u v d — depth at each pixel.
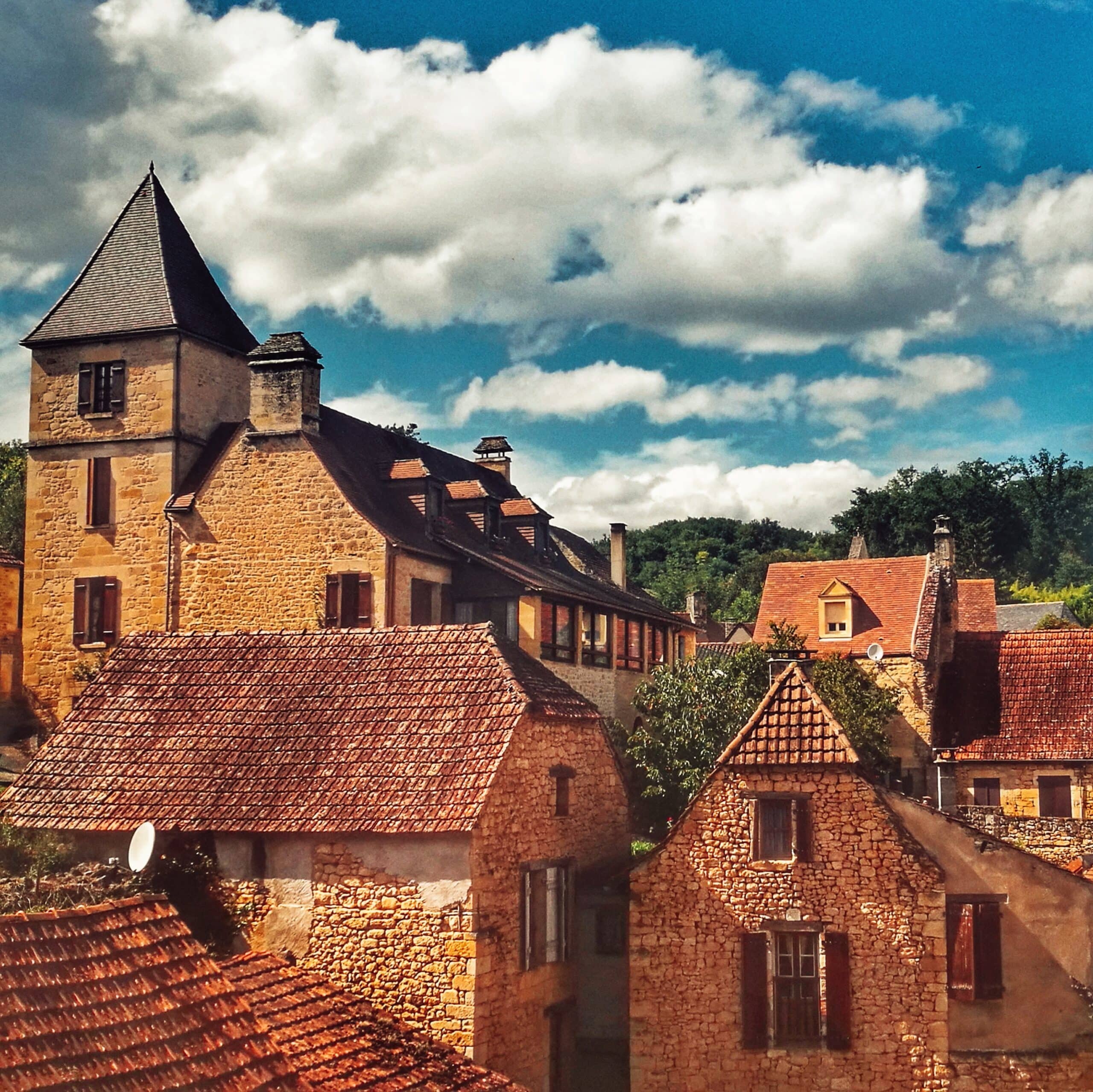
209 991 12.88
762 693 31.69
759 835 20.97
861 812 20.67
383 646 22.91
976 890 21.38
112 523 34.94
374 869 19.59
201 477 34.84
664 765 30.94
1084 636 36.25
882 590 42.75
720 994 20.77
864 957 20.39
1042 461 100.06
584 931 22.67
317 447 32.75
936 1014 20.08
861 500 97.38
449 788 19.72
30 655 35.38
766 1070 20.45
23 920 12.37
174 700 22.81
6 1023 11.23
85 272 37.06
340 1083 16.27
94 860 20.84
